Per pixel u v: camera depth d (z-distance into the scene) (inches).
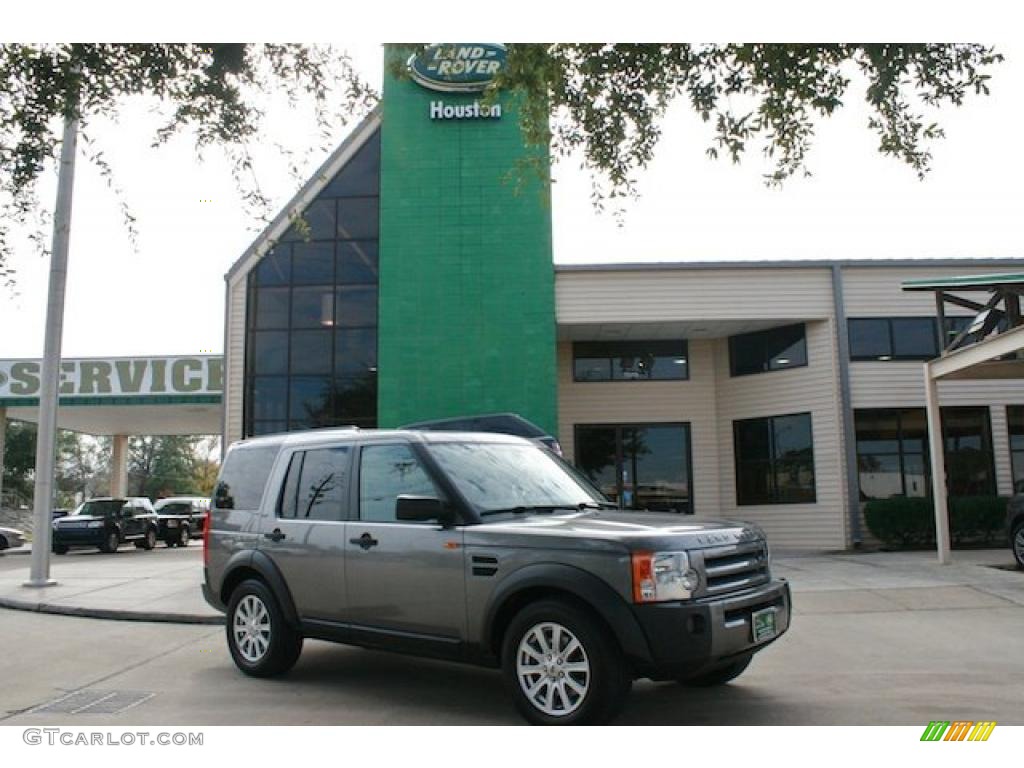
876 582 483.2
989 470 738.8
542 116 338.6
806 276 746.8
